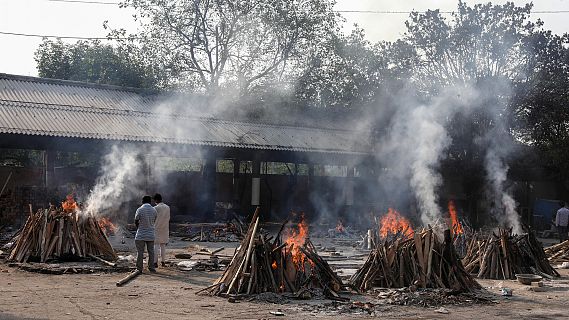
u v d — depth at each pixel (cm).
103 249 1789
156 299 1169
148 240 1589
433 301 1209
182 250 2272
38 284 1338
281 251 1291
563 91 3762
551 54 3731
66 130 2766
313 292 1243
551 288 1491
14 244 1806
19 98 2981
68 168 3184
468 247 1859
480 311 1145
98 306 1080
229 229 2984
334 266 1833
